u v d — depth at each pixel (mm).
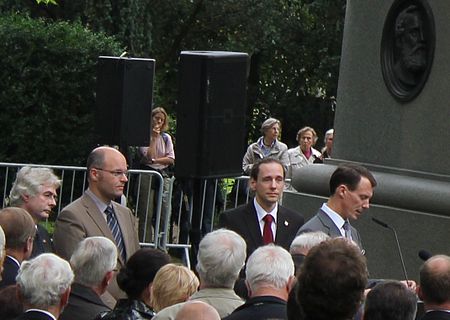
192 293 7848
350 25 13578
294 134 32781
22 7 26484
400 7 12953
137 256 8211
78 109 22109
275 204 11156
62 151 22078
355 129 13422
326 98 32344
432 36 12547
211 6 30812
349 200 10562
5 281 8602
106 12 26000
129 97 14695
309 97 32500
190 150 12312
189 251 15359
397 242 11609
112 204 10797
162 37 30734
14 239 8711
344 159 13562
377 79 13195
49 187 10383
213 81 12266
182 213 15914
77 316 8172
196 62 12250
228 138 12445
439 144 12523
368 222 12891
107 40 22375
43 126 21984
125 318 7984
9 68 21875
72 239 10406
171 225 16156
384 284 6875
